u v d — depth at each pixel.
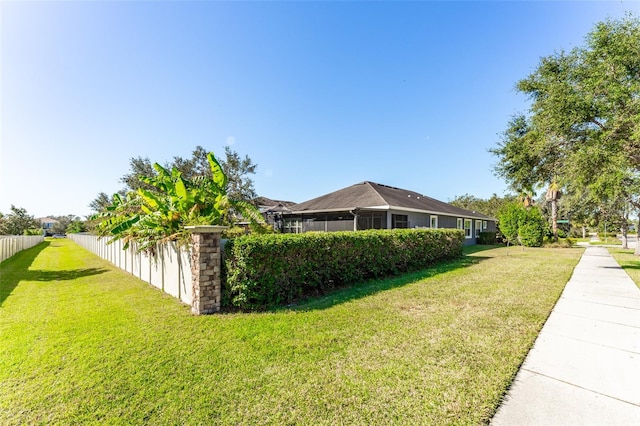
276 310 5.11
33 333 4.18
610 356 3.30
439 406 2.42
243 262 5.06
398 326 4.25
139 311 5.22
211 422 2.27
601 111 8.06
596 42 8.39
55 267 11.64
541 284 7.20
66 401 2.57
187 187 8.05
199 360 3.28
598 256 13.93
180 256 6.10
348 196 18.25
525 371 2.98
